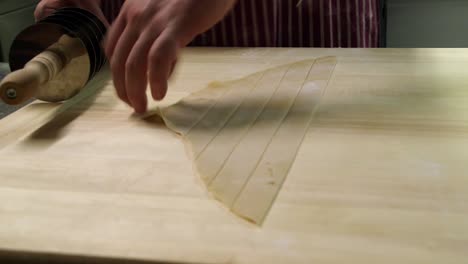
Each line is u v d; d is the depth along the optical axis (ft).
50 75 2.07
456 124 1.89
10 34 3.26
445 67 2.48
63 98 2.32
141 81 2.02
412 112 2.01
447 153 1.68
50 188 1.59
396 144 1.76
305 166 1.65
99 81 2.61
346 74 2.47
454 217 1.35
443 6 5.02
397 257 1.21
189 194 1.52
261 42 3.23
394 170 1.60
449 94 2.16
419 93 2.19
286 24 3.29
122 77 2.09
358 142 1.79
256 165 1.66
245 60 2.80
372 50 2.81
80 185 1.60
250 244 1.28
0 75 2.68
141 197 1.52
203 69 2.68
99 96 2.41
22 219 1.43
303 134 1.87
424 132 1.84
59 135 1.99
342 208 1.41
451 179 1.53
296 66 2.63
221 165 1.68
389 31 5.22
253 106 2.16
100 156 1.79
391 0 5.07
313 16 3.24
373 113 2.02
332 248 1.25
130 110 2.22
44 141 1.94
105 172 1.68
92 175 1.66
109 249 1.29
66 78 2.26
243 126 1.97
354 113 2.03
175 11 2.02
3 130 2.09
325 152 1.73
